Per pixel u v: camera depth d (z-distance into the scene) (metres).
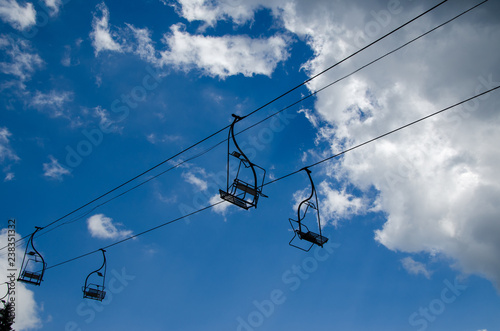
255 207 12.41
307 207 13.01
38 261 20.72
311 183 13.14
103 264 20.33
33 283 20.19
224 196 12.42
